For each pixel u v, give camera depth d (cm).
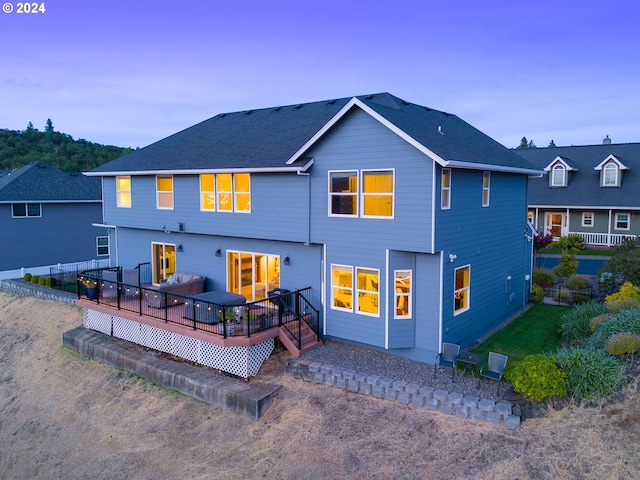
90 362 1689
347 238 1467
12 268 2888
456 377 1239
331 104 2047
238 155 1772
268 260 1728
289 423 1163
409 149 1317
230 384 1330
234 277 1841
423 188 1304
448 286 1403
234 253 1823
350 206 1459
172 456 1159
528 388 1045
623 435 919
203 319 1499
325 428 1115
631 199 3206
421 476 933
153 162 2028
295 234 1585
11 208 2867
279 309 1470
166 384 1438
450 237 1400
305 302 1620
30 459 1268
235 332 1412
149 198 2031
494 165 1512
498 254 1752
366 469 979
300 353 1432
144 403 1388
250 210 1702
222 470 1075
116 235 2253
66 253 3141
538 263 2892
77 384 1576
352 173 1445
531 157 3866
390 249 1381
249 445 1134
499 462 921
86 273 2212
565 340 1555
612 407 987
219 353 1427
